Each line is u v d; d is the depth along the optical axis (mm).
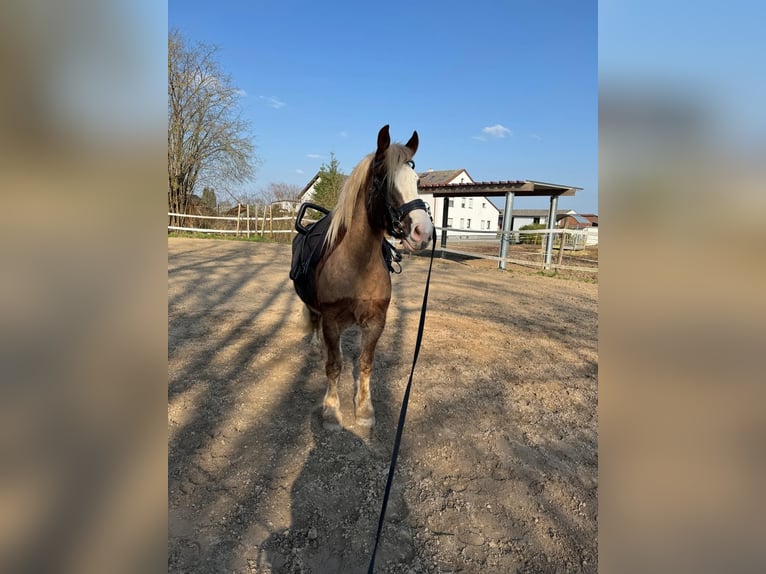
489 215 47344
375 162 2506
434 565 1818
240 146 20906
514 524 2062
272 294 6754
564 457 2637
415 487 2293
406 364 4008
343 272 2627
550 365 4160
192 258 10250
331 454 2539
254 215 20141
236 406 3057
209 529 1937
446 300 6949
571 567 1828
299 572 1751
